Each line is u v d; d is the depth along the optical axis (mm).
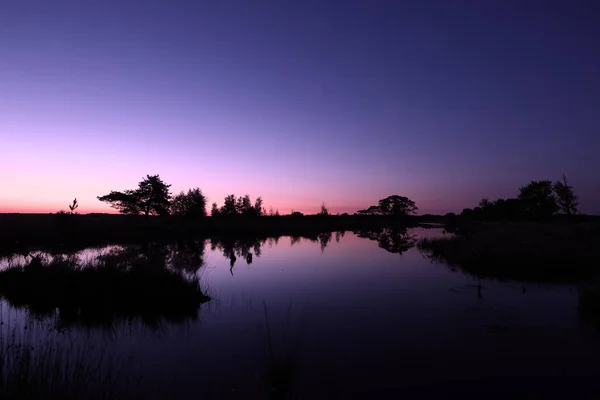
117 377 6348
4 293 12375
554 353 7387
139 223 48562
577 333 8461
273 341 8219
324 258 23234
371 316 10102
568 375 6461
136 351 7703
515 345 7848
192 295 11922
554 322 9305
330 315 10227
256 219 64938
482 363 6992
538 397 5770
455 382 6262
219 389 6020
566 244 22125
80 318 10125
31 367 6066
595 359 7074
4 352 6852
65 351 7523
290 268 18938
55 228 34375
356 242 36875
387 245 33219
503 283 14375
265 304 11516
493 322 9398
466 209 110812
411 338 8352
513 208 66375
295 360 7125
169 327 9312
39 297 11742
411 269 18453
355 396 5824
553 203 59344
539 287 13508
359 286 14156
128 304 11227
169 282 12336
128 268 13969
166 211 56094
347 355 7383
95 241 32938
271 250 28609
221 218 59000
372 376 6500
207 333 8820
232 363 7055
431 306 11062
